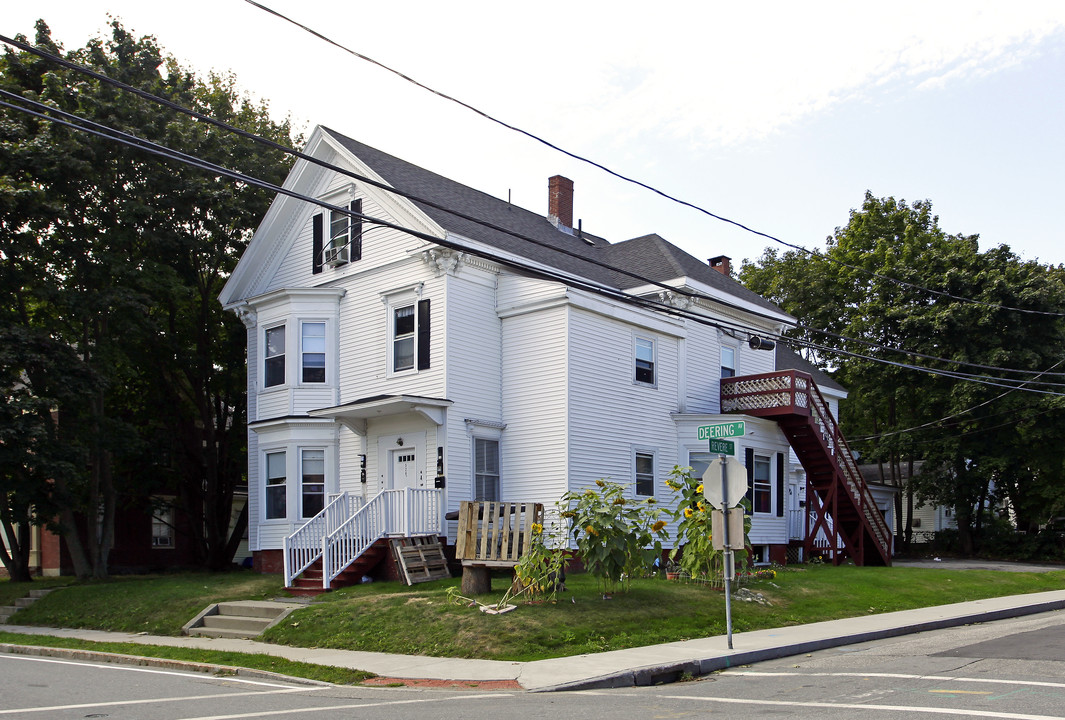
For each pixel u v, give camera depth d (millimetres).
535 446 21953
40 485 21844
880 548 26047
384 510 19922
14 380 20422
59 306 22938
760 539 24938
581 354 22109
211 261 27359
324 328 24438
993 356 33531
